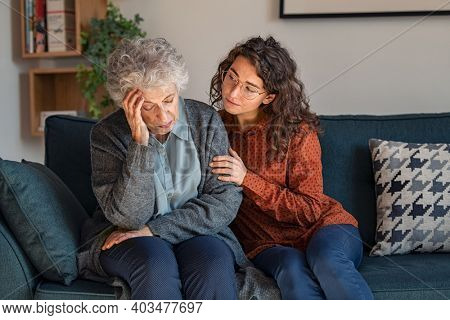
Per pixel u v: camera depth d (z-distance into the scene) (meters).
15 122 2.55
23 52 2.43
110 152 1.34
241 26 2.29
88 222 1.42
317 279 1.25
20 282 1.27
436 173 1.59
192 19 2.32
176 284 1.19
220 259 1.21
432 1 2.12
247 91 1.42
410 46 2.15
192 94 2.32
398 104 2.17
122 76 1.26
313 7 2.21
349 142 1.71
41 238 1.29
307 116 1.50
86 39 2.34
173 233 1.30
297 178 1.47
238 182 1.39
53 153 1.67
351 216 1.52
